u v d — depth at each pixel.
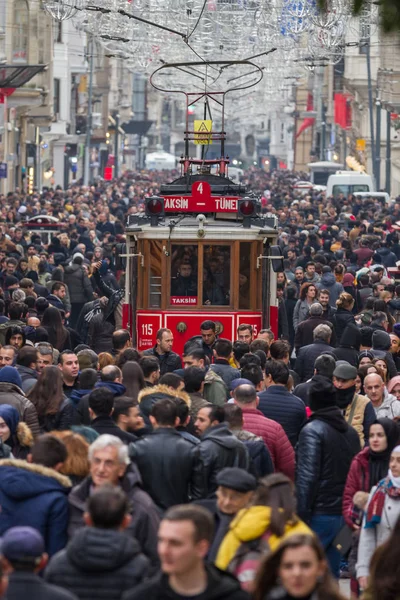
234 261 45.16
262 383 32.34
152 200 45.38
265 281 45.19
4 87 110.06
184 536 14.36
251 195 50.38
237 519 17.47
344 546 23.19
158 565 19.19
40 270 62.81
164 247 45.09
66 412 26.47
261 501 17.55
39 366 32.53
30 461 20.22
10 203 117.81
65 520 19.16
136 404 24.23
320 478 23.84
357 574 21.12
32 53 129.12
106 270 62.44
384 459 22.69
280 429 25.00
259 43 86.56
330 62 91.38
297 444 24.97
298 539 14.44
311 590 14.39
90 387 28.41
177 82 117.88
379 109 144.00
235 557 17.17
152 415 22.25
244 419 25.03
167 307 45.25
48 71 154.75
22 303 41.62
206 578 14.69
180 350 45.38
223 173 54.44
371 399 28.84
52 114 160.88
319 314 44.16
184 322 45.22
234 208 47.41
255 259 45.25
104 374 27.34
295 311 51.06
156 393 25.78
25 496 19.02
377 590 15.84
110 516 15.78
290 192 164.25
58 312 42.97
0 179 142.38
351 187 139.50
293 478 25.03
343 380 27.14
